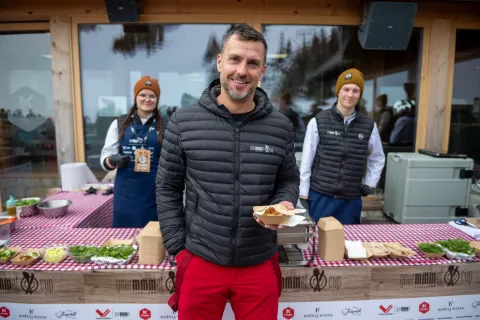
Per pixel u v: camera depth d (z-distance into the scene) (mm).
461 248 1755
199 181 1294
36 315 1607
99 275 1583
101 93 3871
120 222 2443
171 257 1661
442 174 3193
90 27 3717
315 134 2465
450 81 3912
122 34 3750
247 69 1202
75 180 3164
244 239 1287
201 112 1316
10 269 1570
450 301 1704
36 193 4141
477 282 1708
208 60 3871
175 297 1386
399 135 4051
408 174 3203
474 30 3859
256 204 1289
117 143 2479
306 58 3910
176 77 3906
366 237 2010
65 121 3818
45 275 1575
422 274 1669
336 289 1652
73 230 2082
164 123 2473
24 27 3711
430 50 3818
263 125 1323
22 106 3984
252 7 3689
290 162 1431
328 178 2414
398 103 4012
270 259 1389
